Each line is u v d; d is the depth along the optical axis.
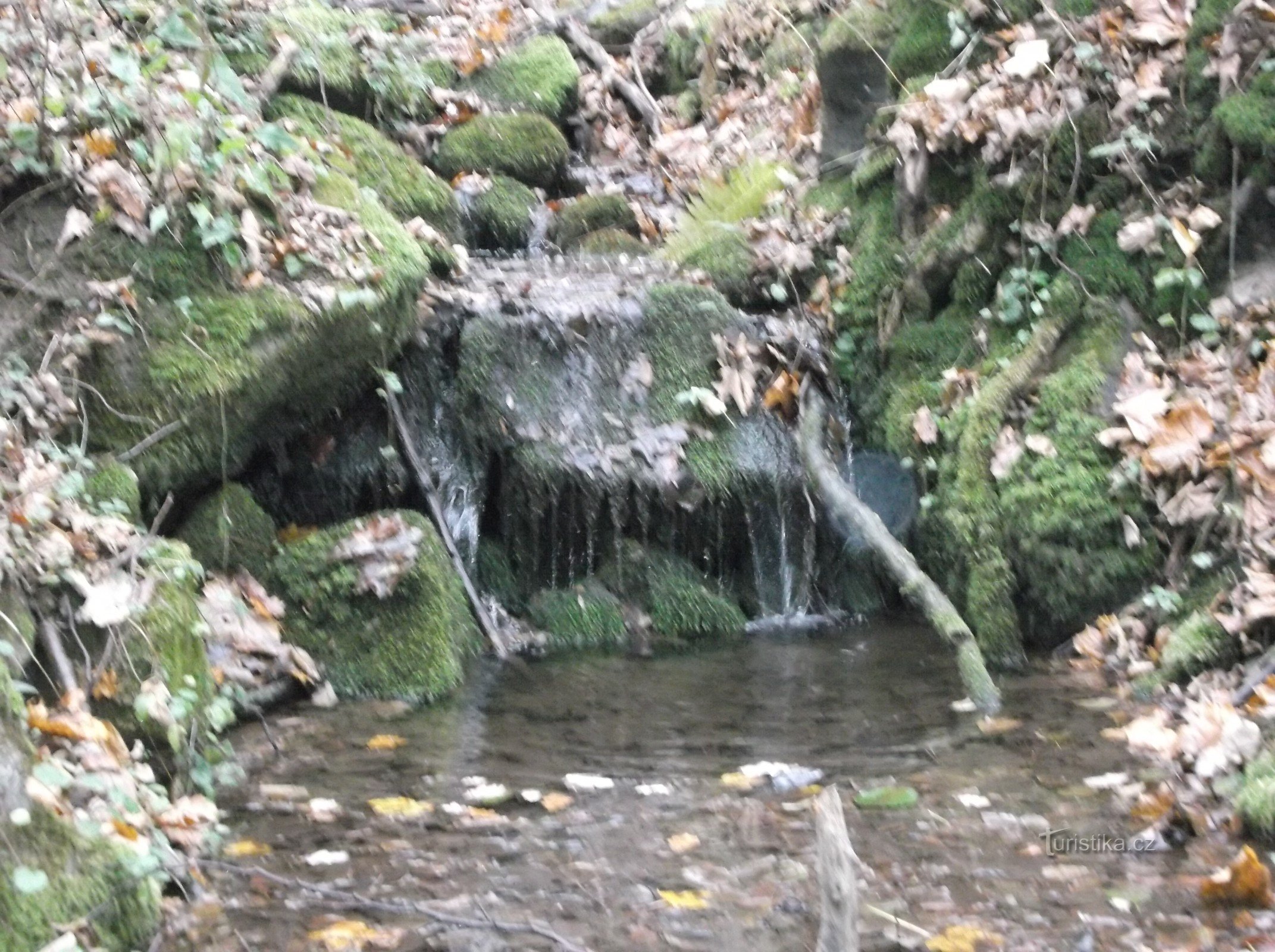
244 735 4.33
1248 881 3.09
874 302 6.12
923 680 4.83
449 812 3.73
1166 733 4.07
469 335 5.75
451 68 8.66
